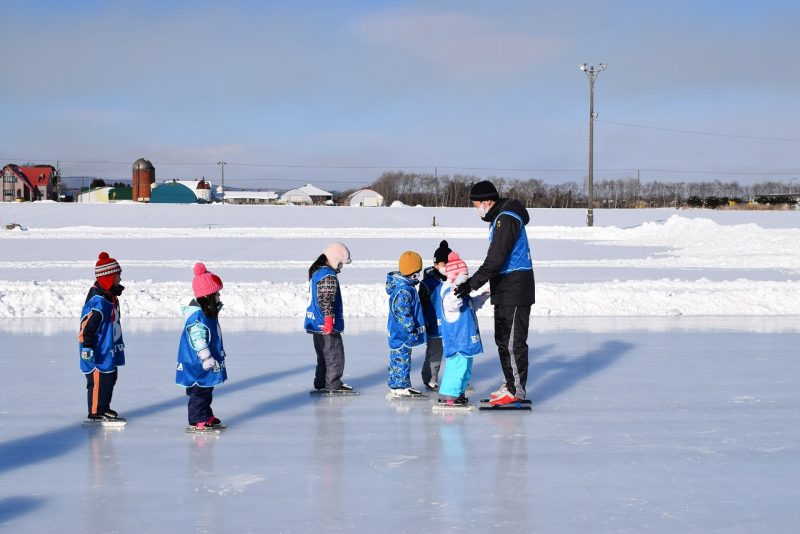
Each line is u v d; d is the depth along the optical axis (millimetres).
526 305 7188
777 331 12031
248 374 8867
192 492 4910
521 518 4449
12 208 60344
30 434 6344
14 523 4375
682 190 115250
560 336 11531
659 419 6816
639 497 4812
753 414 6992
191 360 6391
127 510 4586
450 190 107062
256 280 19375
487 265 7008
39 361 9430
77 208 60844
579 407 7281
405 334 7645
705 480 5148
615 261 26031
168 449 5918
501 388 7383
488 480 5141
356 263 24688
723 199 97188
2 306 13766
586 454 5754
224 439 6211
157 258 26969
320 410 7223
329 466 5465
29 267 23016
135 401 7543
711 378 8562
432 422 6766
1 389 7953
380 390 8125
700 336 11531
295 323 12898
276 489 4965
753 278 20891
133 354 9938
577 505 4668
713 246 33250
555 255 29328
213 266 23516
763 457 5680
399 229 45188
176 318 13289
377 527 4305
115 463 5551
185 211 60750
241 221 54969
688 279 20609
